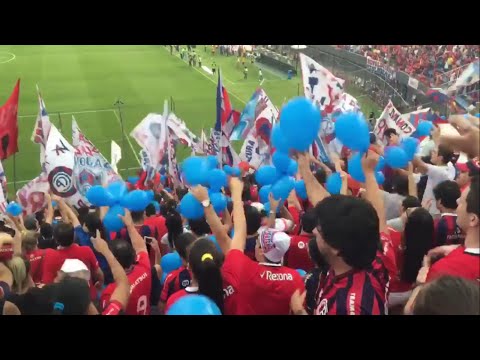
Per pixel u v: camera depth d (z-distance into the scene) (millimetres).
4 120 10266
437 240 4551
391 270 3342
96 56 40906
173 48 45031
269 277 3426
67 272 3928
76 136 10023
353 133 3463
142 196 5273
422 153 8227
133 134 11648
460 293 1991
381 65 24625
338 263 2672
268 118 9938
